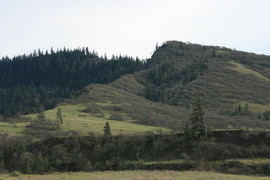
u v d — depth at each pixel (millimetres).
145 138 64188
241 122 97312
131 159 59531
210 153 54219
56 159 61062
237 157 52188
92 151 63281
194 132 60625
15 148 67812
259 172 43219
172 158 56906
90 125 95812
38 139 74250
